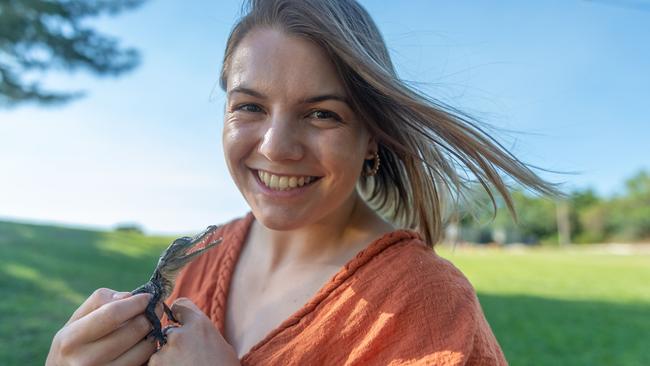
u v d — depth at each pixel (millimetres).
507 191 537
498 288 4449
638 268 6961
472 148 516
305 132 471
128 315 444
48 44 4105
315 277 511
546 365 2033
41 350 1796
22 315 2234
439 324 433
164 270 495
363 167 574
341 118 476
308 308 469
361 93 483
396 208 623
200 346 455
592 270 6590
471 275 5645
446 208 633
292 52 464
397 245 487
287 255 547
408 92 487
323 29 459
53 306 2461
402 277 457
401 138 528
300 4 470
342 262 513
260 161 485
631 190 20391
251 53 476
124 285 3184
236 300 561
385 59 521
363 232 529
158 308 480
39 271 3295
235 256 597
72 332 438
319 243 530
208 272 609
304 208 483
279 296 519
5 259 3633
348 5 503
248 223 632
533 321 2895
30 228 5840
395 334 434
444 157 554
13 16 3857
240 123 491
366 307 451
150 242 5867
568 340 2447
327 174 477
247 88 473
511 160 522
